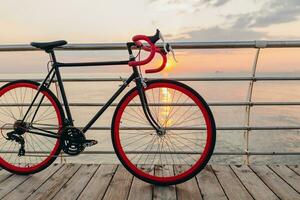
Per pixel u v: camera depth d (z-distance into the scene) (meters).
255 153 2.52
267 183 2.11
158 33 1.84
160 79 2.10
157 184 2.08
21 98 2.31
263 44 2.34
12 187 2.07
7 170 2.32
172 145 2.24
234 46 2.36
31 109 2.26
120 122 2.14
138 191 1.98
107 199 1.86
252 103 2.46
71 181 2.16
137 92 2.10
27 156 2.28
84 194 1.94
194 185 2.09
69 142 2.16
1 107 2.31
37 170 2.28
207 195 1.92
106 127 2.35
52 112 2.23
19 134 2.26
